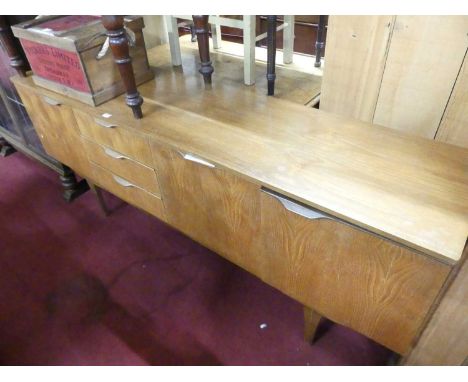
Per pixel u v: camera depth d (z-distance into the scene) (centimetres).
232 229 103
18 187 196
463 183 79
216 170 91
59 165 177
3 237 167
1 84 171
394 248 70
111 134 115
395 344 87
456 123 91
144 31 153
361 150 90
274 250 95
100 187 161
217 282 142
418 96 92
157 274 146
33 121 149
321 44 139
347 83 102
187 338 124
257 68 144
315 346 120
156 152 104
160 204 124
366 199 76
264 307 132
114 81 119
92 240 163
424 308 74
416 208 73
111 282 144
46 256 157
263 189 84
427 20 81
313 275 91
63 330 129
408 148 90
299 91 127
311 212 78
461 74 83
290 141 95
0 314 135
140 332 127
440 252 64
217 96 119
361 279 80
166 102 116
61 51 109
